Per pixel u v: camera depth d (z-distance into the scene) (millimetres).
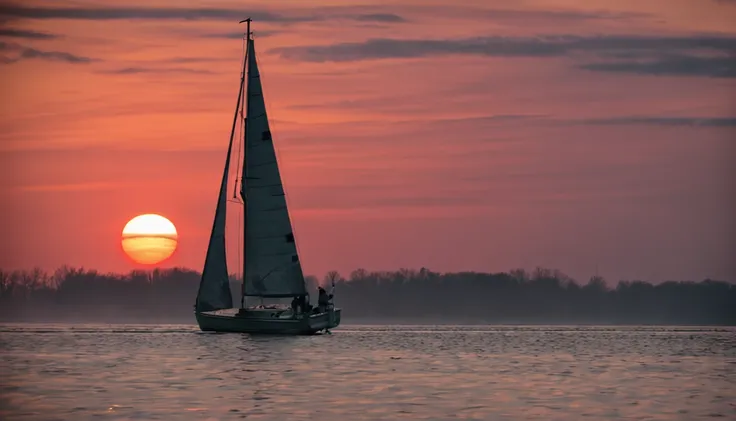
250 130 111625
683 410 53188
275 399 56094
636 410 53031
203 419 48750
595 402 56062
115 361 80562
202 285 112375
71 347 99812
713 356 94250
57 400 55219
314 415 50344
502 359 87125
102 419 48688
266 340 107000
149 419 48688
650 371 76188
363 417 49844
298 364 78188
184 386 62219
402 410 52250
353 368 75188
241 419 48844
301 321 109062
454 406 53875
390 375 69938
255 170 111562
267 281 111062
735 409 53656
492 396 58250
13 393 58281
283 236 110938
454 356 90250
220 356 85812
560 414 51438
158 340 110438
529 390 61469
